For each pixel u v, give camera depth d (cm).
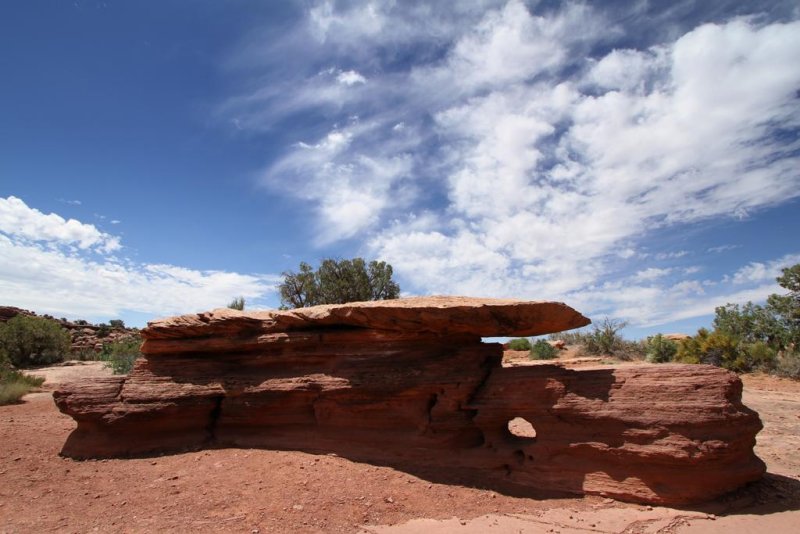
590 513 707
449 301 945
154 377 1123
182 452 1050
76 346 4072
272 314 1091
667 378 755
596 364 2341
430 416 939
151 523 695
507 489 818
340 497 785
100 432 1057
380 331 991
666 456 705
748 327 2764
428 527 687
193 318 1127
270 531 673
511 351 3438
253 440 1082
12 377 2192
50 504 771
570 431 812
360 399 978
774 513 685
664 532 636
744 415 728
